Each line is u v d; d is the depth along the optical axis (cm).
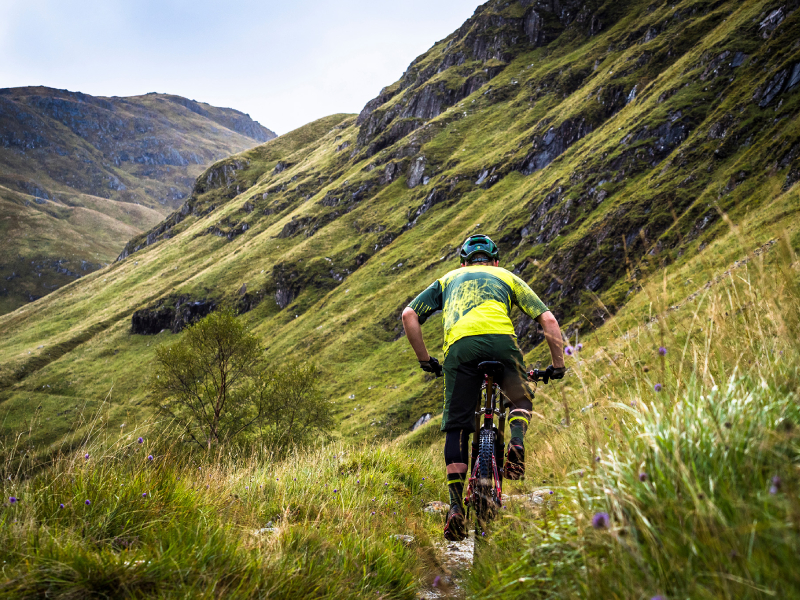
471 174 15200
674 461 181
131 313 18150
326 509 401
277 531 315
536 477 336
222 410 3347
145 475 318
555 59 19150
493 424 359
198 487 355
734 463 170
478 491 318
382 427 7769
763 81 8544
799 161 6119
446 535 333
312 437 3300
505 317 362
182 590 212
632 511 178
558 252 9081
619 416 254
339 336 11569
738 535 139
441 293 403
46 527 243
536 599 198
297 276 15400
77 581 207
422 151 17388
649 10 16875
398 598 280
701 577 141
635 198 8669
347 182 19125
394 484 561
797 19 9338
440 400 7838
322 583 248
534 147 13900
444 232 13438
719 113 8900
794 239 1452
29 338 18225
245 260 18025
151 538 263
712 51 10644
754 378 224
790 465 147
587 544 189
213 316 3622
